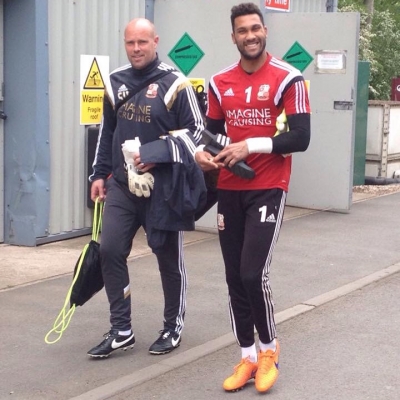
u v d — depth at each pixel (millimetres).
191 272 7523
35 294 6660
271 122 4523
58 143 8375
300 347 5586
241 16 4410
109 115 5301
